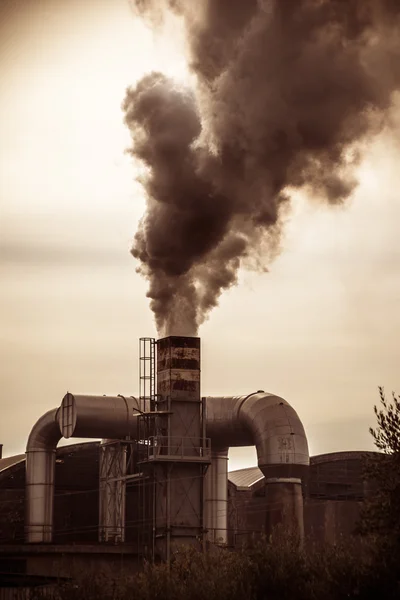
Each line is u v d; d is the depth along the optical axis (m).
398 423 57.06
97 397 78.50
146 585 61.72
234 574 60.69
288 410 75.12
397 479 55.97
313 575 58.94
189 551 65.25
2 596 76.06
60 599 65.69
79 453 91.69
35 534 82.69
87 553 75.75
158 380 74.69
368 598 55.78
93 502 90.94
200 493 72.69
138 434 75.06
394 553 55.47
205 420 73.62
